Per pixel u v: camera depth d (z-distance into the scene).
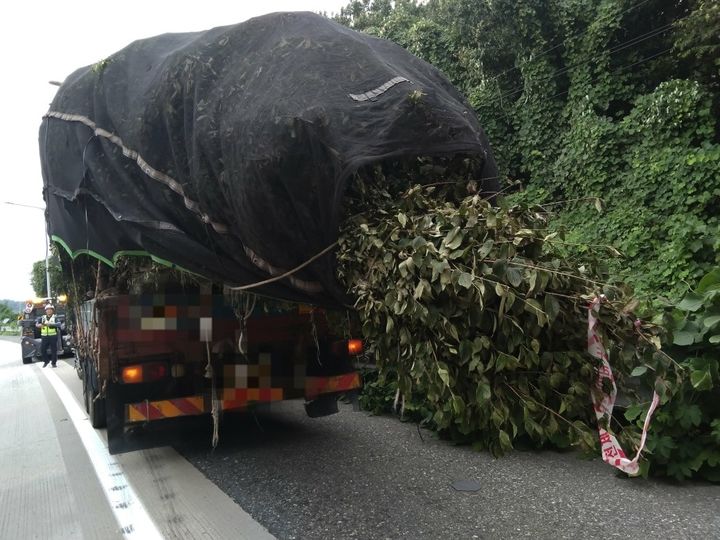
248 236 3.49
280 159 3.16
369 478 4.55
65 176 5.20
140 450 5.55
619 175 9.17
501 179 4.54
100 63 4.89
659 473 4.13
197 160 3.66
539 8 10.96
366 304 3.06
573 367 2.91
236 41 3.80
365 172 3.29
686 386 3.82
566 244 2.96
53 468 5.34
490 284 2.64
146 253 4.62
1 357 23.94
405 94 3.19
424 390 3.04
